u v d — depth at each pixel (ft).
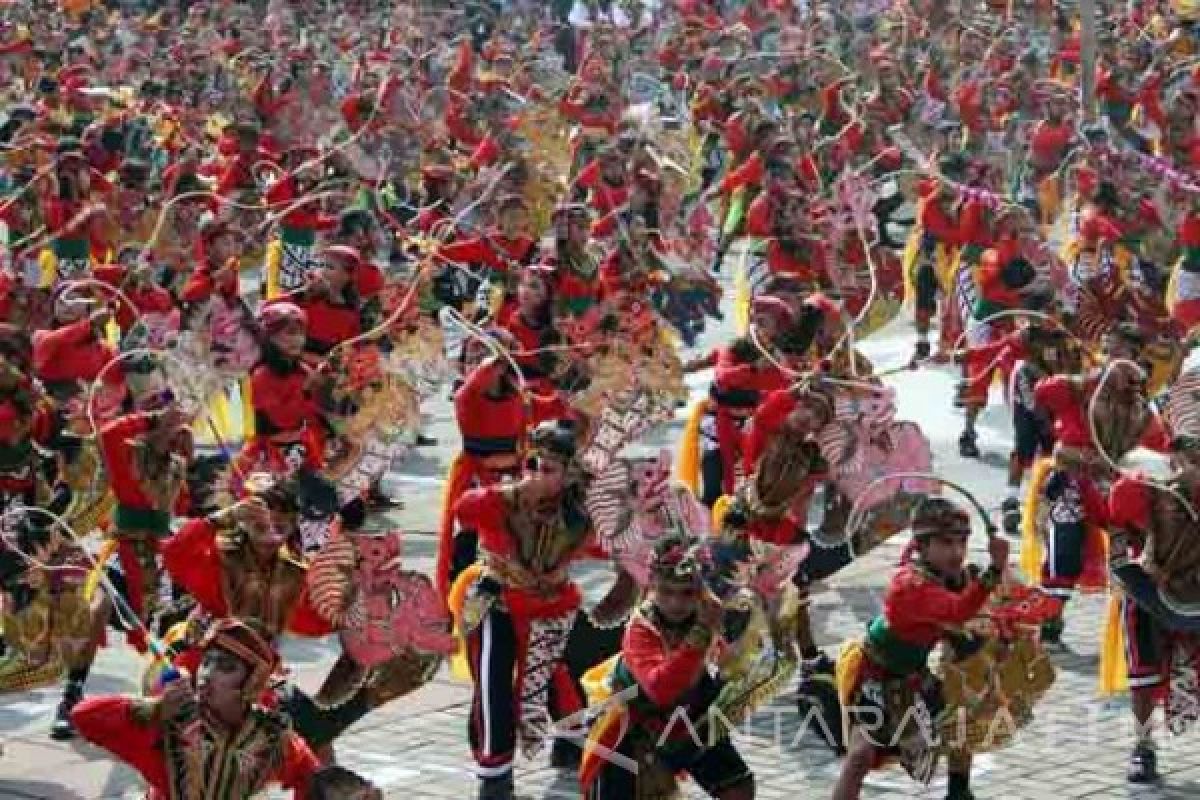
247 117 217.36
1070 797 98.27
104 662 118.32
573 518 95.61
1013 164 224.12
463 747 104.99
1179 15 284.61
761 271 164.86
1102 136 196.65
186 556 89.76
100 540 129.59
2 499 112.78
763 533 105.29
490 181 169.89
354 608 89.35
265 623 88.89
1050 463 117.19
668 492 95.96
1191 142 227.20
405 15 314.14
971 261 172.86
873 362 190.60
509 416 118.01
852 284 156.56
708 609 84.64
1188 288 174.81
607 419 124.47
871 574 131.23
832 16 303.48
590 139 220.02
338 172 190.60
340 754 103.76
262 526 89.97
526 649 96.17
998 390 177.58
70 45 295.89
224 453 110.01
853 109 229.45
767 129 202.28
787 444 104.99
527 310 132.98
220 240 139.03
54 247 178.19
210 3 318.65
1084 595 127.24
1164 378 141.90
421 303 153.07
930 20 293.23
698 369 127.65
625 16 317.63
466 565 117.50
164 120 236.43
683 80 274.77
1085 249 171.12
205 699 76.84
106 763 103.96
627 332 127.85
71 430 115.34
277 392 119.44
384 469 120.16
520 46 303.48
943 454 160.56
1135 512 99.09
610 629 98.99
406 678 89.81
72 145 183.52
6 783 101.19
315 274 140.36
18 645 100.01
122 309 144.66
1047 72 274.36
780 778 100.68
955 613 89.76
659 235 172.45
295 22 321.52
